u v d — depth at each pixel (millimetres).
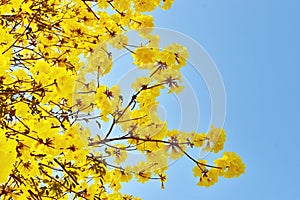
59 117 3408
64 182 3406
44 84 2654
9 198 3137
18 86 2941
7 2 3166
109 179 3789
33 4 3803
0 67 2275
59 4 4117
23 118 2922
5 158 1414
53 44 4086
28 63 3926
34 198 3271
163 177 3762
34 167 2965
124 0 3898
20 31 3760
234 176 3494
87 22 4137
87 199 3549
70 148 2877
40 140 2748
